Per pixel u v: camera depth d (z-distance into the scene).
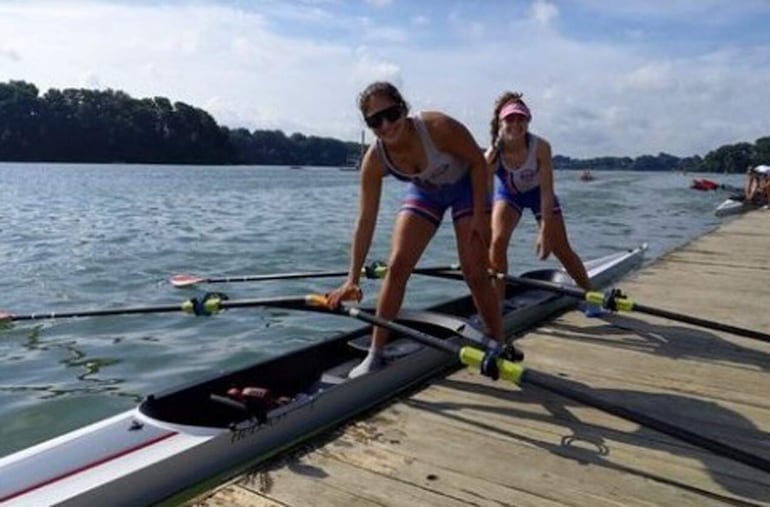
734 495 2.79
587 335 5.16
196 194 31.00
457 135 3.59
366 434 3.34
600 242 15.59
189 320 7.14
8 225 16.34
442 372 4.32
